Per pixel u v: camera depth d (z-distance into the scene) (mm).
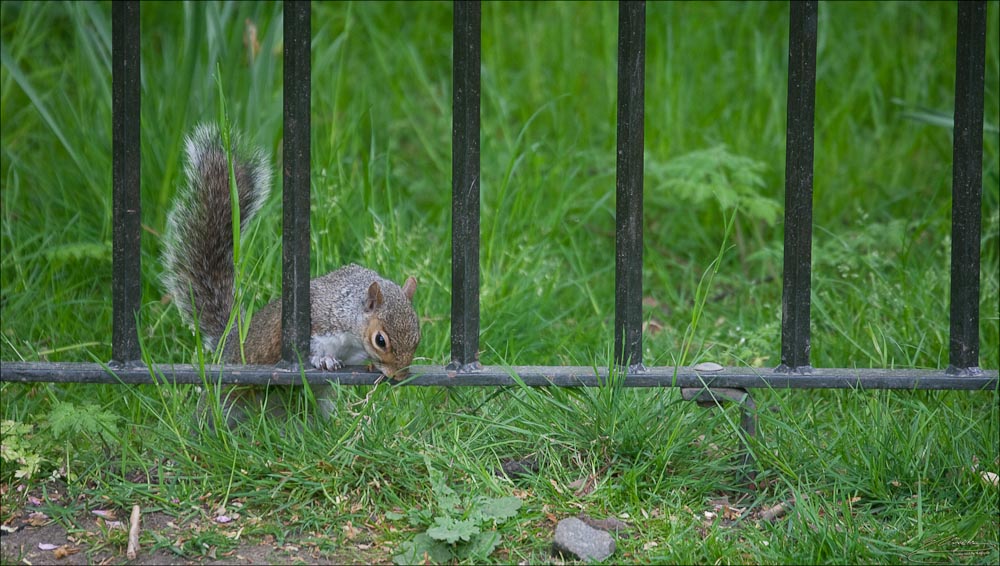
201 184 8242
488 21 14406
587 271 11078
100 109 11016
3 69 11641
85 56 11375
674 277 11320
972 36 6836
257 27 11438
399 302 7684
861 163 12898
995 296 9898
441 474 6656
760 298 10648
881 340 9086
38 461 6723
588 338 9422
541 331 9523
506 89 13461
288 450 6867
